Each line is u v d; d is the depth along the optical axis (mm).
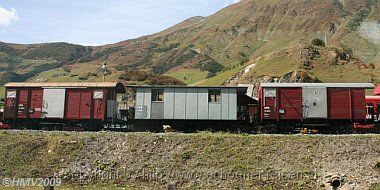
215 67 161625
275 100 33500
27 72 174250
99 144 27875
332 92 33250
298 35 192500
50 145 28297
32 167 26312
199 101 34062
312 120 33375
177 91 34469
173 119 34219
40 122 37469
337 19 193875
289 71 72812
